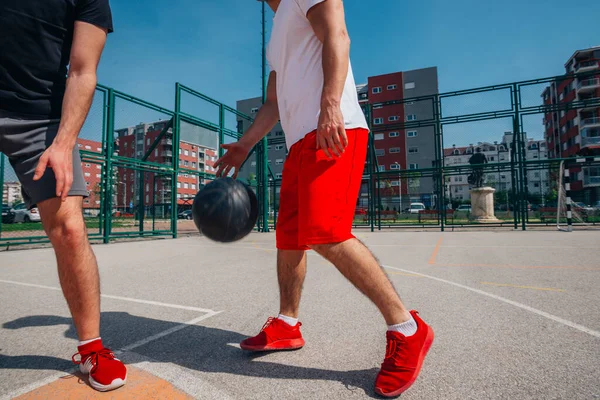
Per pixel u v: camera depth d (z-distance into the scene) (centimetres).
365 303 279
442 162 1346
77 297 140
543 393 133
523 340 191
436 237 1009
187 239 1070
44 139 141
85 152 873
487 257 549
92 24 143
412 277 388
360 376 149
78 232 140
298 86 157
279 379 146
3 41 131
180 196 1534
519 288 325
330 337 200
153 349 181
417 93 5903
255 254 638
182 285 355
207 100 1233
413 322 137
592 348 178
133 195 1483
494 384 140
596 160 1179
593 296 290
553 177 2033
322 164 140
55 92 147
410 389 137
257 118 203
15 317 249
